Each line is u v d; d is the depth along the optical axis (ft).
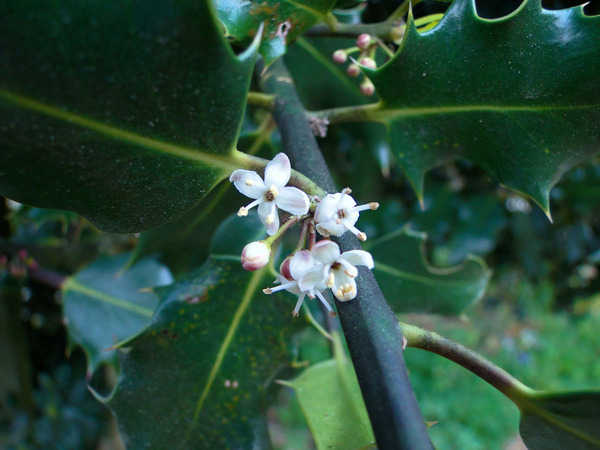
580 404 0.17
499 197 0.65
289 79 0.23
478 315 1.43
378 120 0.23
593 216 0.68
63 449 0.49
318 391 0.23
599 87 0.19
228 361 0.23
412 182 0.24
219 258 0.23
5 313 0.39
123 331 0.34
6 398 0.47
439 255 0.64
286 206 0.16
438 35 0.20
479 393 1.25
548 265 0.78
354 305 0.15
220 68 0.15
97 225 0.17
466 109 0.22
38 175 0.15
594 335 1.47
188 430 0.22
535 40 0.19
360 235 0.16
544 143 0.21
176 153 0.16
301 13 0.20
